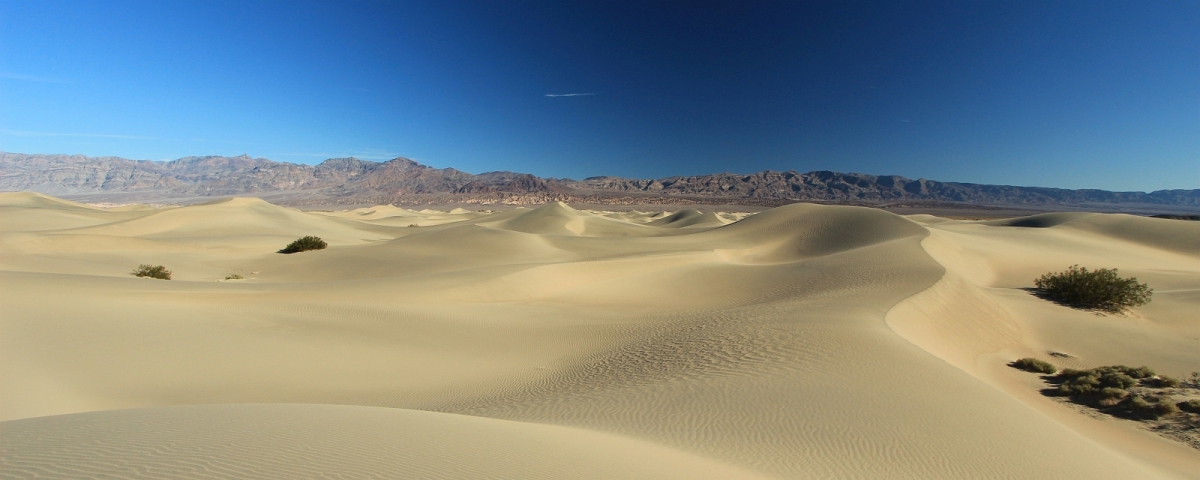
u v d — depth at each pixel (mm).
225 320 16672
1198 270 47625
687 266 37844
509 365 15727
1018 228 65938
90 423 6031
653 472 6102
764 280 31719
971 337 19984
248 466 4703
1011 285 37188
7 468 4355
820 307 20781
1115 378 14734
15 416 9117
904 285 24766
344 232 74875
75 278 19797
